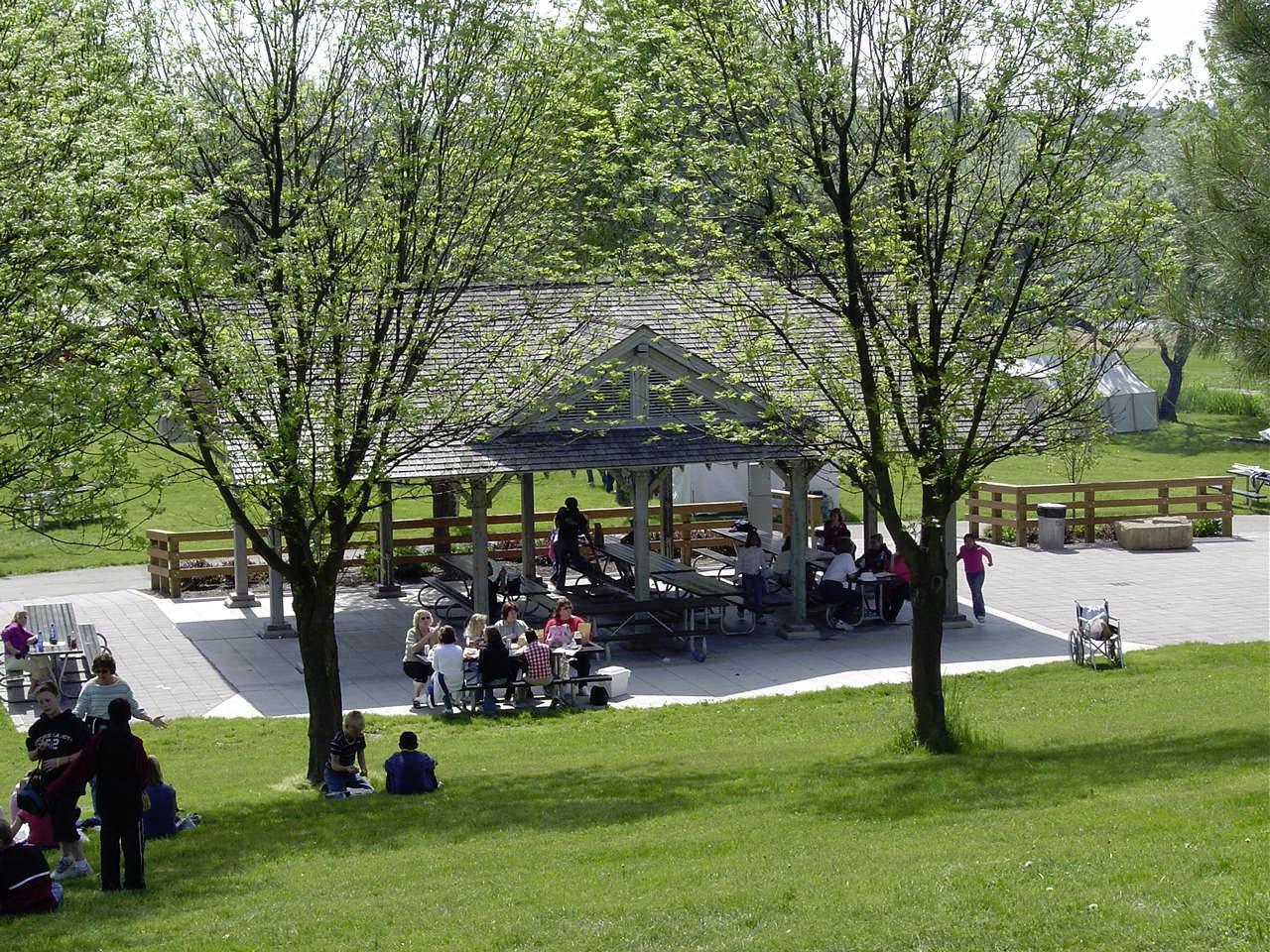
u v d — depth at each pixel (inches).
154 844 578.2
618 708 910.4
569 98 713.6
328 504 669.3
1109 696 868.6
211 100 690.8
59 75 581.6
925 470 695.1
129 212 575.5
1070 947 343.0
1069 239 667.4
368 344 676.1
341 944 401.7
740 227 722.2
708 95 681.0
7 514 554.6
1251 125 656.4
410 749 677.3
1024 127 663.1
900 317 668.7
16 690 952.9
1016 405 717.9
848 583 1127.6
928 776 627.2
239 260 684.1
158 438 623.8
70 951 412.2
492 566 1256.8
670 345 1058.1
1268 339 646.5
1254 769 572.7
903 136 678.5
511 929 403.5
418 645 927.7
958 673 978.7
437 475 1010.1
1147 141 753.6
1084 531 1572.3
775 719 860.6
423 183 698.8
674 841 523.8
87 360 568.4
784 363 706.2
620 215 698.2
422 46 687.1
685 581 1107.9
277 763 774.5
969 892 394.9
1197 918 350.0
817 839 508.7
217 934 421.4
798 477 1105.4
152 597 1295.5
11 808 577.3
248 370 626.8
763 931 380.8
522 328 754.8
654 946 377.1
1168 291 664.4
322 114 687.7
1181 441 2411.4
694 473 1787.6
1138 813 487.2
